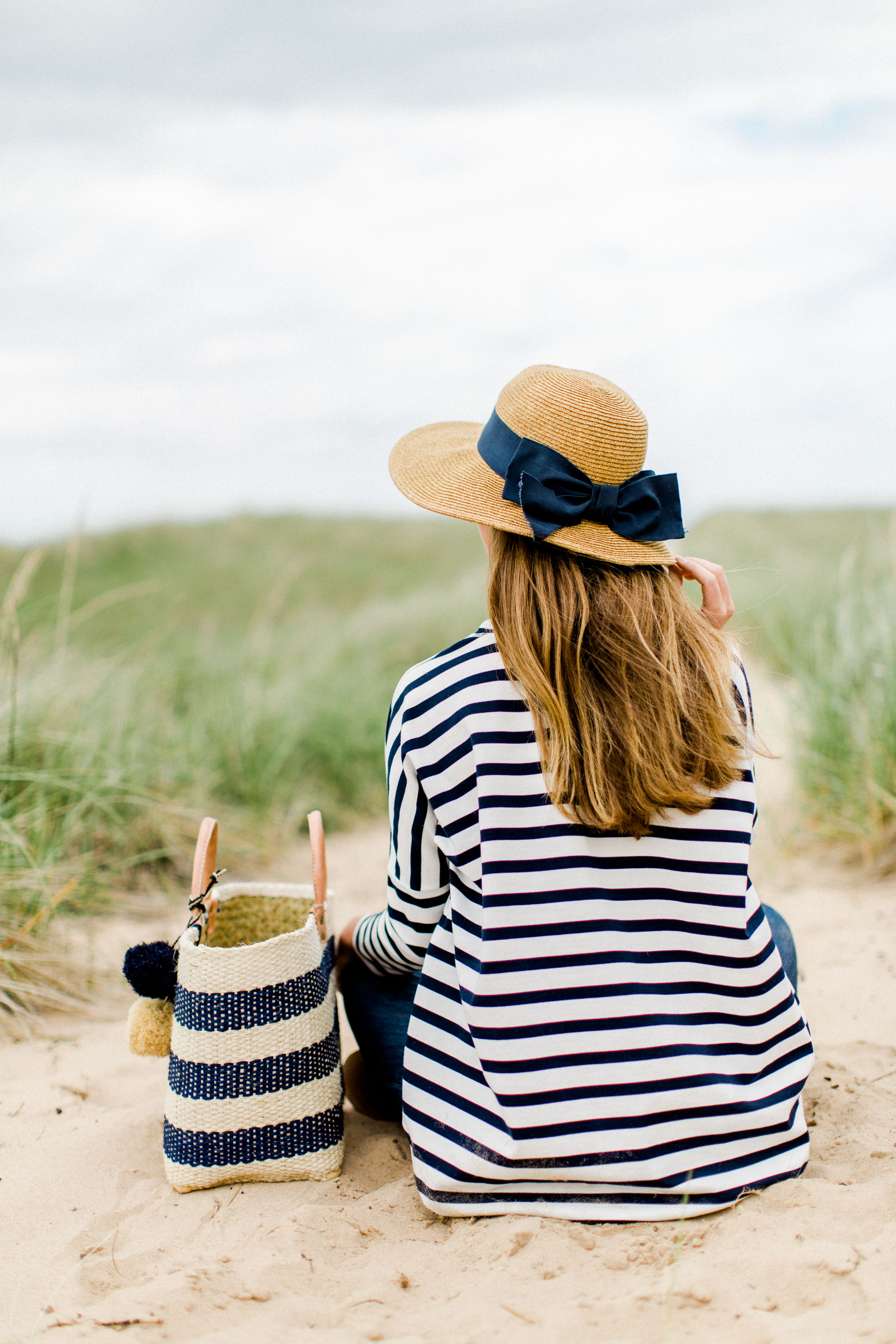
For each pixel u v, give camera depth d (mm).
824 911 2959
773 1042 1491
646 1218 1412
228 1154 1612
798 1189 1446
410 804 1480
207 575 15102
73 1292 1388
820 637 3980
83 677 3941
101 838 3430
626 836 1429
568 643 1404
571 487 1448
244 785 4062
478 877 1438
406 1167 1702
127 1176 1708
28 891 2703
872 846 3238
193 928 1686
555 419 1468
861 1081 1932
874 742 3301
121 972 2701
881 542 4539
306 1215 1503
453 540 19406
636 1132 1383
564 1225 1420
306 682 5281
